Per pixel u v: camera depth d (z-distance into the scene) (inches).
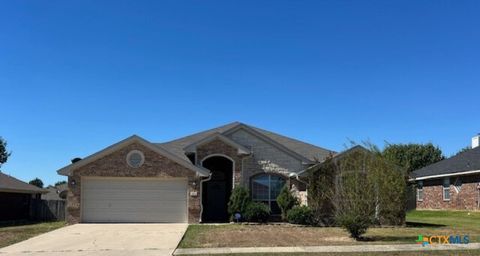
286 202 1091.3
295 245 705.6
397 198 989.8
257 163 1175.0
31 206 1342.3
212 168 1231.5
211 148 1133.7
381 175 855.1
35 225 1084.5
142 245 713.6
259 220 1077.8
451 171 1571.1
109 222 1064.8
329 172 1056.2
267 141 1184.2
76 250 676.1
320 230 919.7
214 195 1223.5
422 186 1811.0
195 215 1067.3
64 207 1332.4
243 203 1082.7
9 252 666.8
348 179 842.8
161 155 1079.0
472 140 1937.7
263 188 1167.6
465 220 1238.9
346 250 652.1
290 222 1051.3
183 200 1076.5
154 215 1071.6
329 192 995.3
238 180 1126.4
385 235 831.7
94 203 1072.2
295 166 1179.9
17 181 1384.1
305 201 1113.4
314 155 1247.5
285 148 1182.3
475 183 1461.6
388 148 1018.7
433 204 1718.8
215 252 643.5
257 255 617.3
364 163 868.6
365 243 724.7
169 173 1072.8
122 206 1072.8
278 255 616.4
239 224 1039.0
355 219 765.9
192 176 1075.3
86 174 1071.6
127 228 941.8
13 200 1299.2
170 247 692.1
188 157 1176.2
